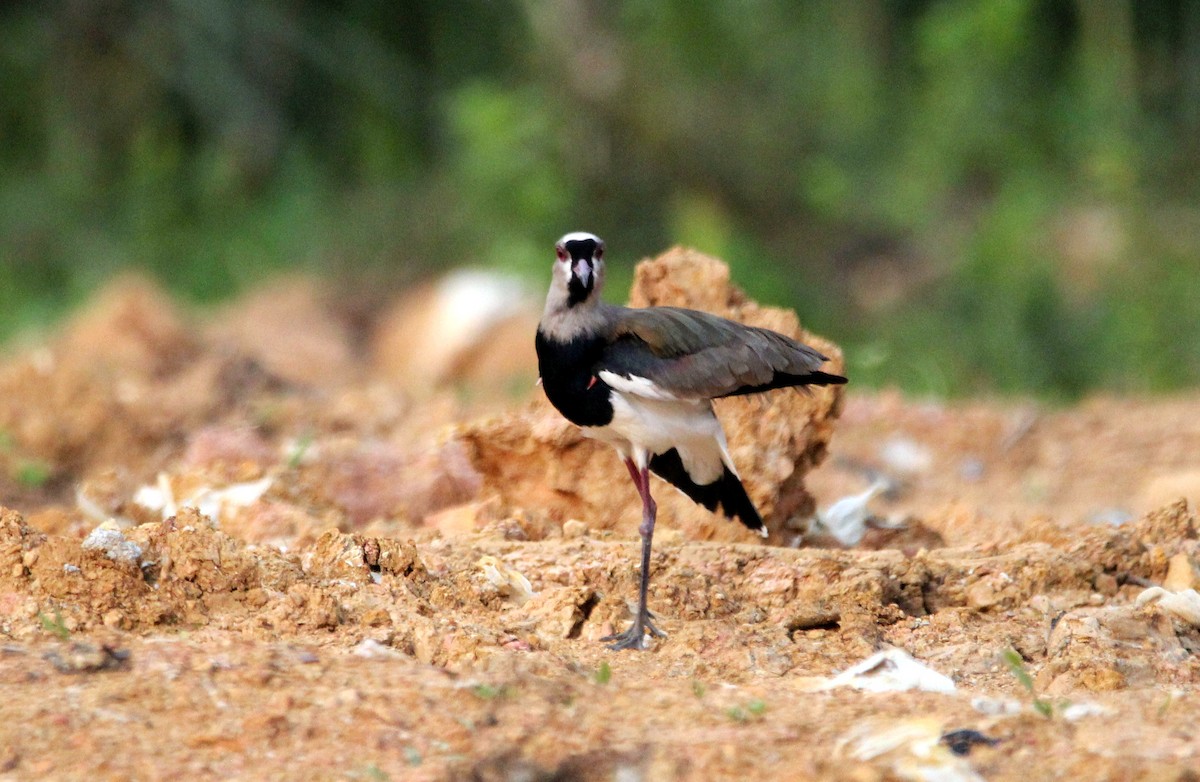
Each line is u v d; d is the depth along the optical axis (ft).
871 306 85.66
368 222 89.66
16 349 69.21
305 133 96.22
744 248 88.58
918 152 90.58
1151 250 75.61
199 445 42.32
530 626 25.58
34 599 23.63
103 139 93.71
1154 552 28.89
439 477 35.32
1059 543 30.55
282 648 22.67
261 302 82.64
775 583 27.50
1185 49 86.84
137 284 73.15
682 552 28.45
